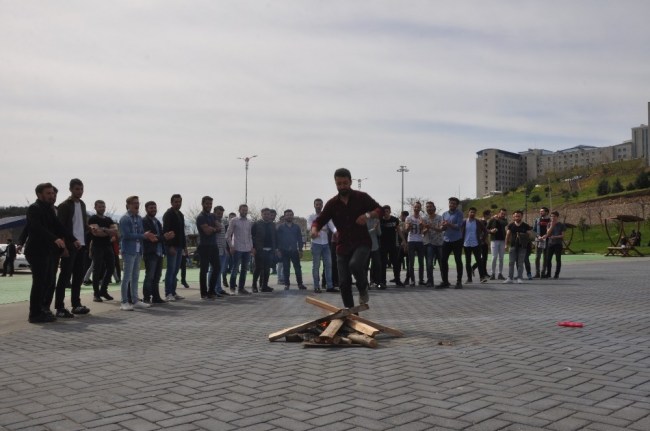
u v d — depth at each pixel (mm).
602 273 19047
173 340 7062
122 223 10586
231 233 13508
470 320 8328
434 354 5863
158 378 4988
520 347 6137
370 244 7379
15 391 4637
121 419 3854
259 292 13938
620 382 4637
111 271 12406
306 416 3857
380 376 4945
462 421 3701
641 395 4258
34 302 8859
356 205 7367
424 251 15086
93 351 6375
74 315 9750
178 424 3732
